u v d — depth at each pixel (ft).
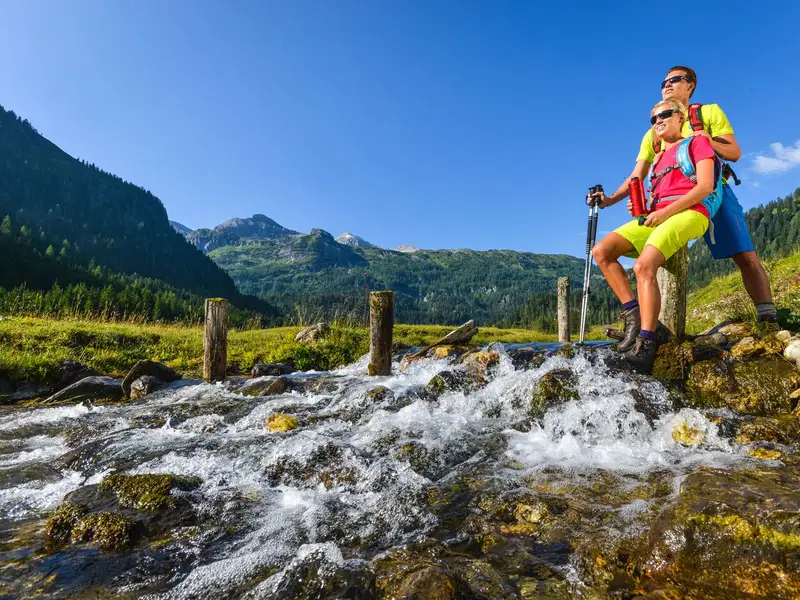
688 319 54.49
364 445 15.26
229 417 20.53
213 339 30.76
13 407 26.20
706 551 7.55
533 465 12.90
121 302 189.47
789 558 7.00
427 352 29.96
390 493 11.67
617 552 8.17
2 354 31.94
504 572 7.95
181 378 32.09
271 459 14.32
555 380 17.44
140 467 14.46
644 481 11.22
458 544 9.07
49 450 17.49
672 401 15.76
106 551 9.30
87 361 35.68
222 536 9.84
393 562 8.39
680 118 17.16
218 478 13.34
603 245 18.53
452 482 12.01
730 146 16.75
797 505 8.11
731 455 12.67
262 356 40.04
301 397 23.50
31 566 8.75
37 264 367.66
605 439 14.76
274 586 7.75
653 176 17.80
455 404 19.16
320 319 61.93
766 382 15.55
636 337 17.92
